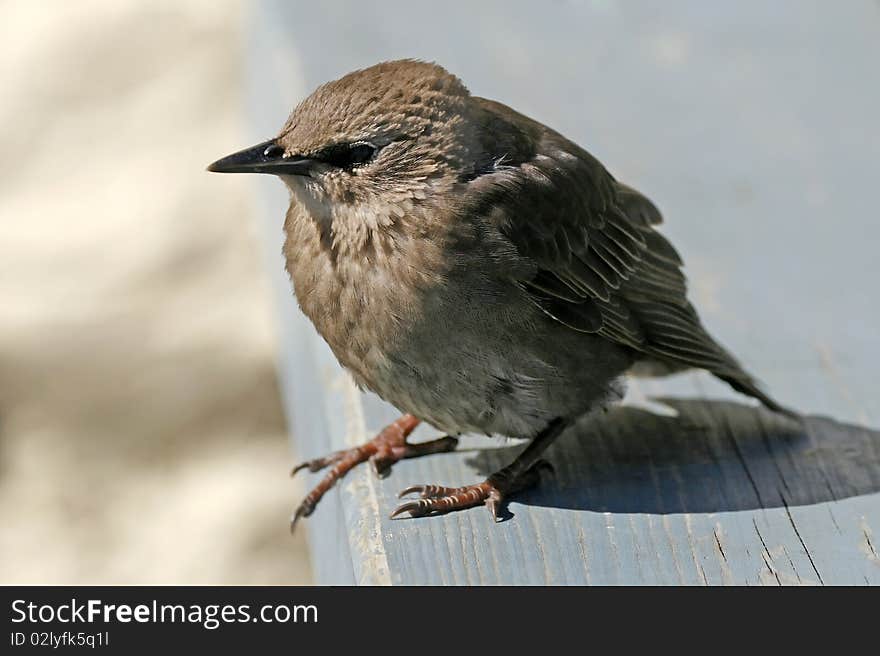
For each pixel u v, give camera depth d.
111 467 14.40
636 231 9.38
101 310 14.38
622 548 7.73
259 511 14.12
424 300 8.21
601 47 14.29
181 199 15.36
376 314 8.30
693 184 11.96
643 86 13.61
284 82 11.84
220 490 14.24
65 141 16.34
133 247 14.89
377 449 8.83
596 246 9.00
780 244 11.13
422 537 7.80
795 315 10.25
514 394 8.45
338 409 9.11
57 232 15.17
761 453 8.68
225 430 14.36
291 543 14.09
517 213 8.51
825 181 12.02
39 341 14.21
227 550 14.05
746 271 10.80
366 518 8.01
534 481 8.32
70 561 14.07
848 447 8.73
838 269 10.82
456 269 8.23
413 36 13.94
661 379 9.65
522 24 14.56
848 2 15.39
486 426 8.56
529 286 8.49
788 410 9.11
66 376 14.24
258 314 14.31
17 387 14.26
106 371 14.27
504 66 13.77
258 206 12.76
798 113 13.14
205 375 14.23
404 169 8.28
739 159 12.37
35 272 14.75
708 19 14.93
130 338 14.31
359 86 8.32
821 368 9.66
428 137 8.31
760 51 14.32
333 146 8.25
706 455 8.66
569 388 8.61
